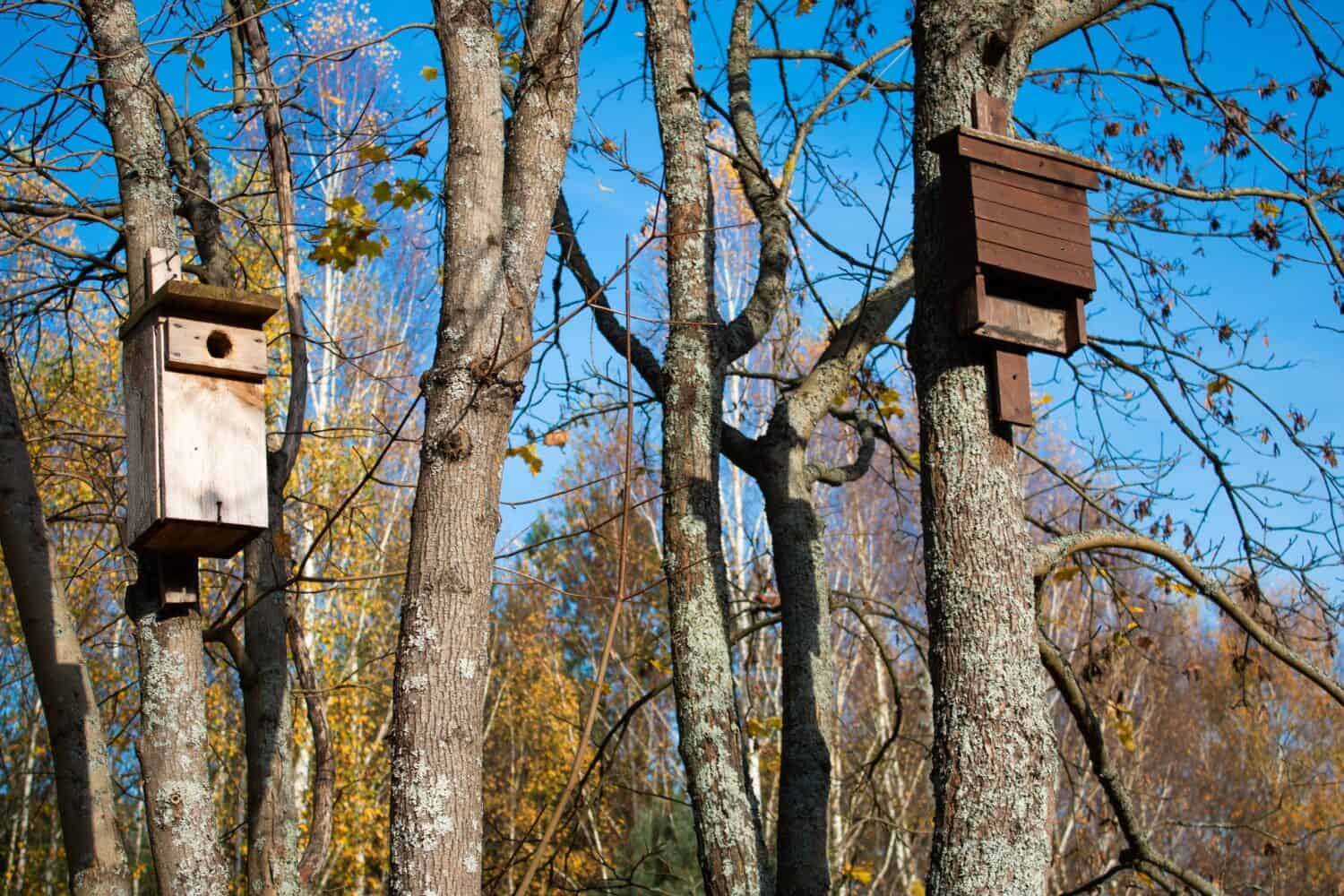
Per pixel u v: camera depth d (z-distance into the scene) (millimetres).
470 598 3703
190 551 4125
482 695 3666
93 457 7379
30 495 4488
